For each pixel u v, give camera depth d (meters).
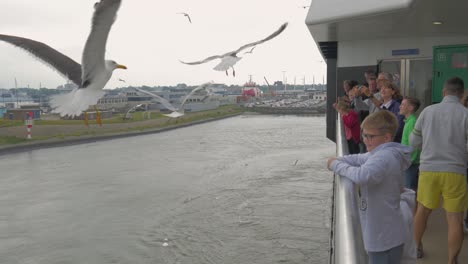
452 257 4.01
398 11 6.62
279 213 26.31
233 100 158.75
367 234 2.84
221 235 23.06
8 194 34.16
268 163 44.47
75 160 49.22
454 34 10.27
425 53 10.75
